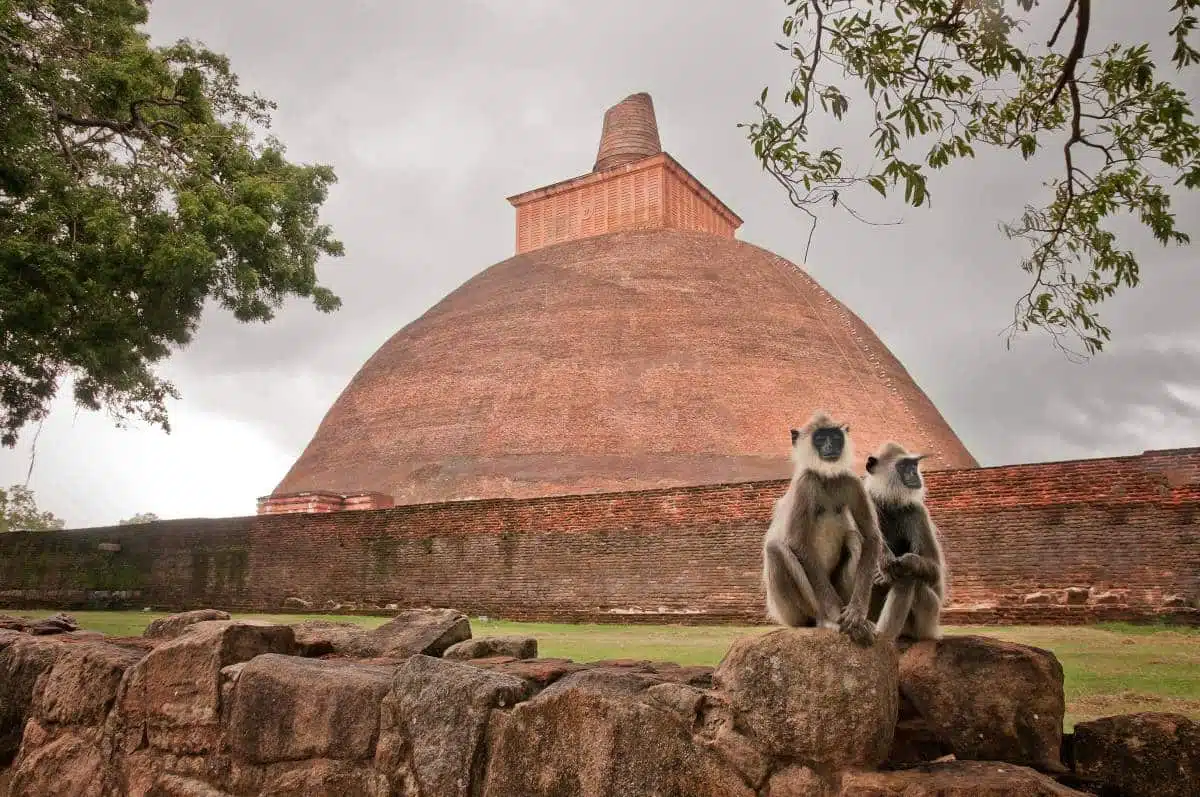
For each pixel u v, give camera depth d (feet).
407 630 17.28
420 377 118.52
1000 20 17.67
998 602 51.42
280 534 82.12
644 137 162.40
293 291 51.11
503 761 11.58
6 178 42.55
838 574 12.60
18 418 60.64
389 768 12.58
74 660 16.99
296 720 13.56
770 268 130.31
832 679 9.70
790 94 18.49
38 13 46.47
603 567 66.33
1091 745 10.59
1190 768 9.91
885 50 18.48
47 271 41.70
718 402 104.99
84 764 16.06
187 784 14.48
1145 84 19.06
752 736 9.91
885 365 120.16
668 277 122.11
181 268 43.29
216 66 52.75
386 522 77.36
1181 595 46.42
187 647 15.17
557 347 112.88
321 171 53.57
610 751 10.69
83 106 47.73
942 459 106.52
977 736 10.66
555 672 13.07
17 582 94.63
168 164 48.88
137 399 63.93
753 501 61.41
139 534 89.04
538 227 155.02
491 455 103.40
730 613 60.34
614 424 103.35
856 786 9.21
